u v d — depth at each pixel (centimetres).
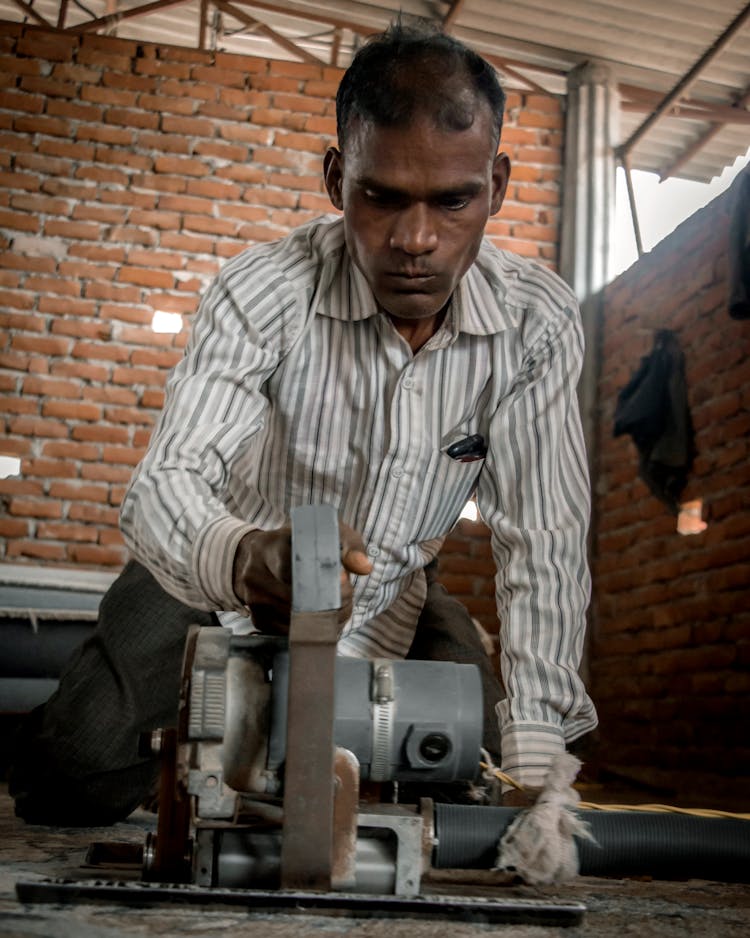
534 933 71
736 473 344
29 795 152
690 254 379
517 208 458
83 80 441
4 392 414
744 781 320
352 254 107
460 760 81
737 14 420
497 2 434
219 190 442
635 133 470
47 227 428
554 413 126
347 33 495
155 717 149
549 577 120
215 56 451
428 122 94
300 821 73
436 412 124
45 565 406
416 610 145
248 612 88
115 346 425
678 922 80
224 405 112
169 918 69
